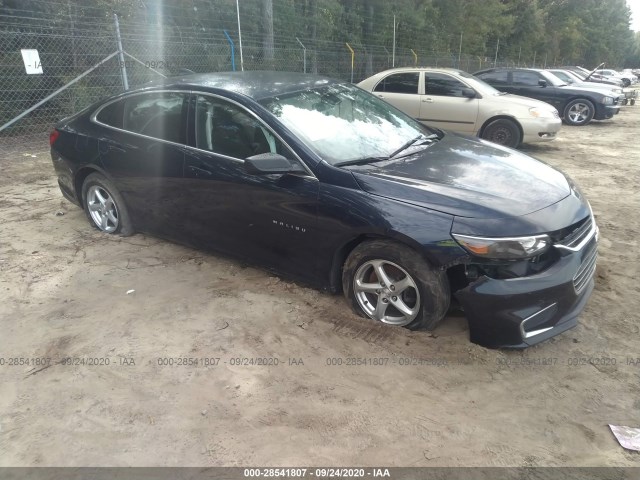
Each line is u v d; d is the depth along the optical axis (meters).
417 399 2.69
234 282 3.91
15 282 3.93
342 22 20.97
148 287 3.85
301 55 15.86
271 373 2.88
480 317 2.91
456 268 2.96
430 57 23.03
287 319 3.39
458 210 2.92
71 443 2.39
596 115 13.88
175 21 13.88
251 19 15.94
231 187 3.66
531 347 3.14
